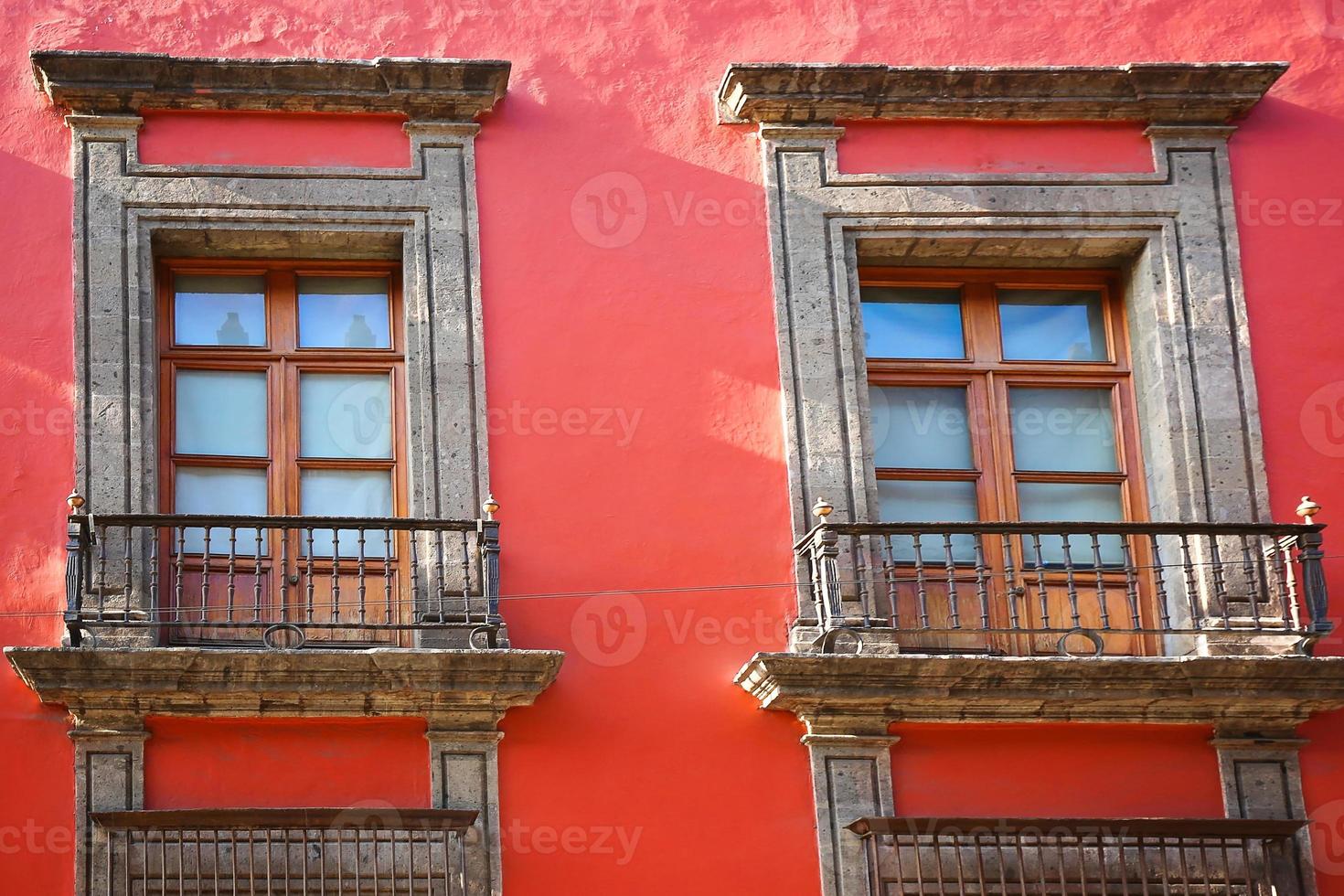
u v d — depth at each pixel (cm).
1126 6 1359
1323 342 1289
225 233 1241
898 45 1335
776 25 1330
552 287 1252
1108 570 1238
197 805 1128
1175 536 1245
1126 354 1311
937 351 1301
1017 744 1188
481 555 1159
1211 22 1361
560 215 1268
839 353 1254
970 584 1242
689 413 1236
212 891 1104
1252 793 1191
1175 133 1320
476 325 1237
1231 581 1229
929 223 1285
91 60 1238
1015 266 1317
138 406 1198
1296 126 1336
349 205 1249
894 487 1270
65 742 1130
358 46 1293
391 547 1216
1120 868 1157
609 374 1238
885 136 1307
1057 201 1295
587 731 1166
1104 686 1173
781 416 1241
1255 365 1279
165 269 1256
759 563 1211
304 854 1106
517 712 1165
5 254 1218
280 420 1241
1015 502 1274
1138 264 1308
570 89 1297
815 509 1177
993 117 1313
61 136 1249
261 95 1259
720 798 1162
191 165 1245
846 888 1146
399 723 1155
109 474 1181
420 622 1170
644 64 1309
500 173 1272
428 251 1249
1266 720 1202
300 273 1271
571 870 1140
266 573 1205
